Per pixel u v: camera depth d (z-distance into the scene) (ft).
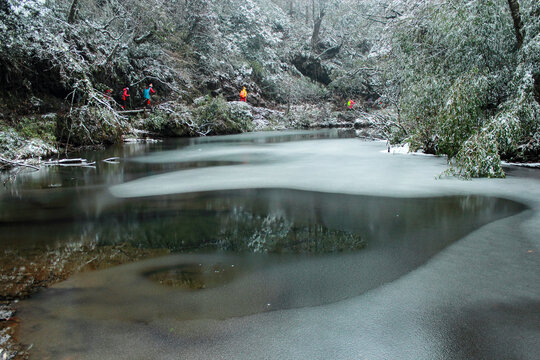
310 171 32.96
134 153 48.88
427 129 42.70
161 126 73.92
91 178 30.94
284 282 11.41
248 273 12.07
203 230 16.66
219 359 7.91
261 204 21.39
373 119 68.95
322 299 10.34
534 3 33.24
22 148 40.19
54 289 11.08
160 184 27.86
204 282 11.46
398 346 8.28
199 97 91.40
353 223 17.52
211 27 101.71
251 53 125.70
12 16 45.57
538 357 7.83
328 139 70.69
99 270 12.44
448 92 37.04
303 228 16.84
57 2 60.23
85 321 9.32
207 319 9.39
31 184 28.55
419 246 14.42
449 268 12.31
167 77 86.53
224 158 43.21
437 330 8.83
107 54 64.69
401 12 66.95
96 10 70.49
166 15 83.71
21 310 9.86
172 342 8.48
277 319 9.37
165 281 11.53
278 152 49.01
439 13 39.32
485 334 8.65
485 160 28.14
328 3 143.23
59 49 48.96
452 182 27.27
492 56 37.47
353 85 119.03
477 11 36.52
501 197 22.43
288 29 150.00
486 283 11.19
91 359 7.89
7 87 45.78
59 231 16.85
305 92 130.31
